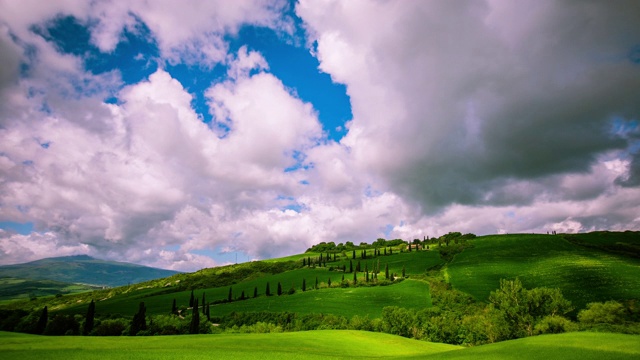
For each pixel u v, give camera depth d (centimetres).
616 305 8456
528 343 4631
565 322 6988
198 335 6103
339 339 6300
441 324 9381
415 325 9406
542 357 3691
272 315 13412
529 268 16725
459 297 13700
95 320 11612
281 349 4822
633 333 5634
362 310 13812
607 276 13562
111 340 5016
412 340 7156
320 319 12212
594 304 8719
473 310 12319
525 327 7644
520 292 7925
